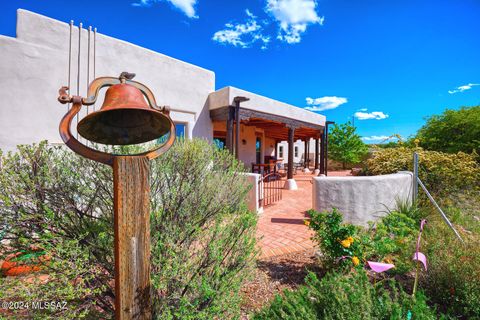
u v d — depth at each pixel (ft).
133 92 5.08
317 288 7.05
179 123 23.36
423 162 21.90
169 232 6.38
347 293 6.28
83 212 6.40
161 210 6.98
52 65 15.40
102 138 5.93
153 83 20.79
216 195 7.70
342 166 76.95
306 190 32.71
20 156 6.37
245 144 44.62
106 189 6.65
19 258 5.24
